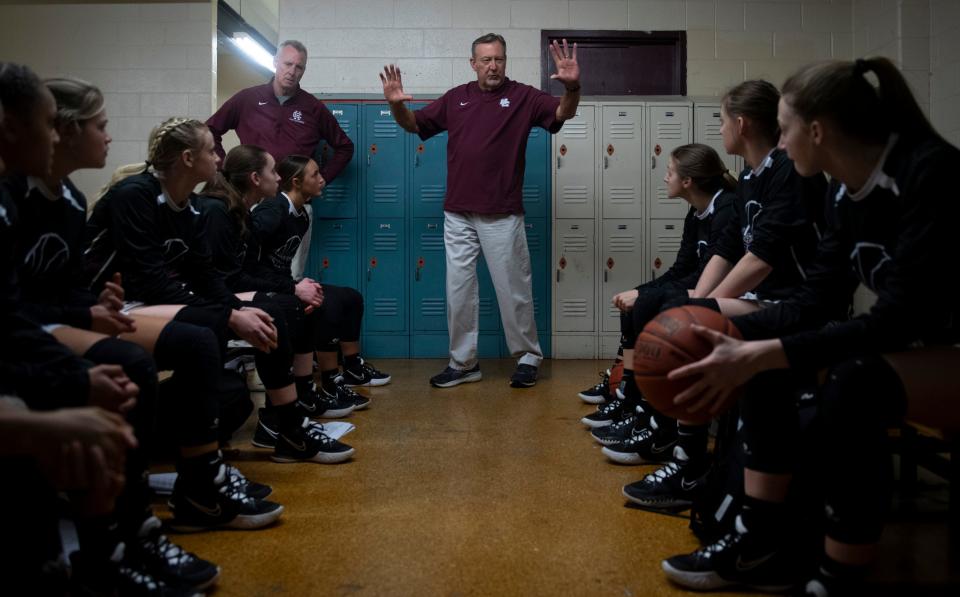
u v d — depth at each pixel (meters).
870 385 1.46
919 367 1.50
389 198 5.19
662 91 5.64
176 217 2.39
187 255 2.50
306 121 4.66
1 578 1.26
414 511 2.21
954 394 1.50
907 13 5.10
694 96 5.20
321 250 5.21
